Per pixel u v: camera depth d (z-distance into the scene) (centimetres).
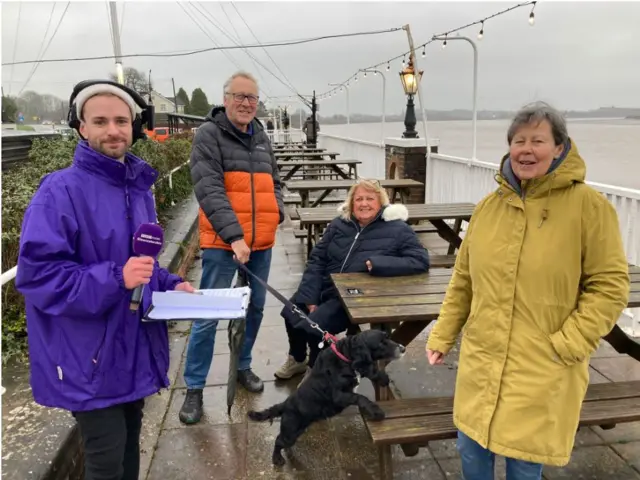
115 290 159
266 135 323
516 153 168
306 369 356
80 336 164
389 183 757
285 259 673
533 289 170
